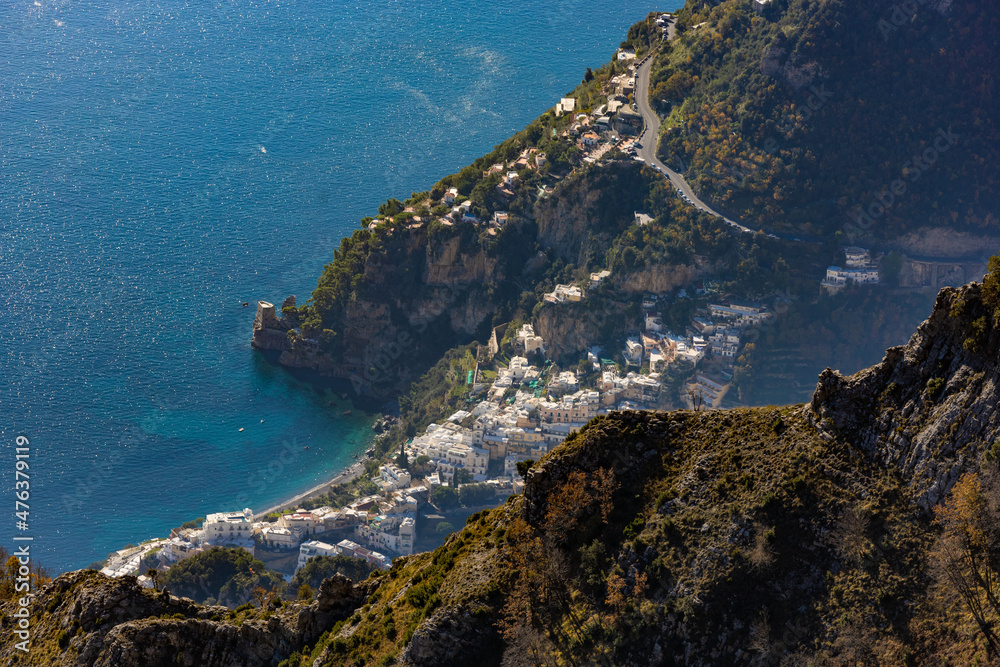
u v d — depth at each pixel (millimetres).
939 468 104500
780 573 109750
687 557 114688
